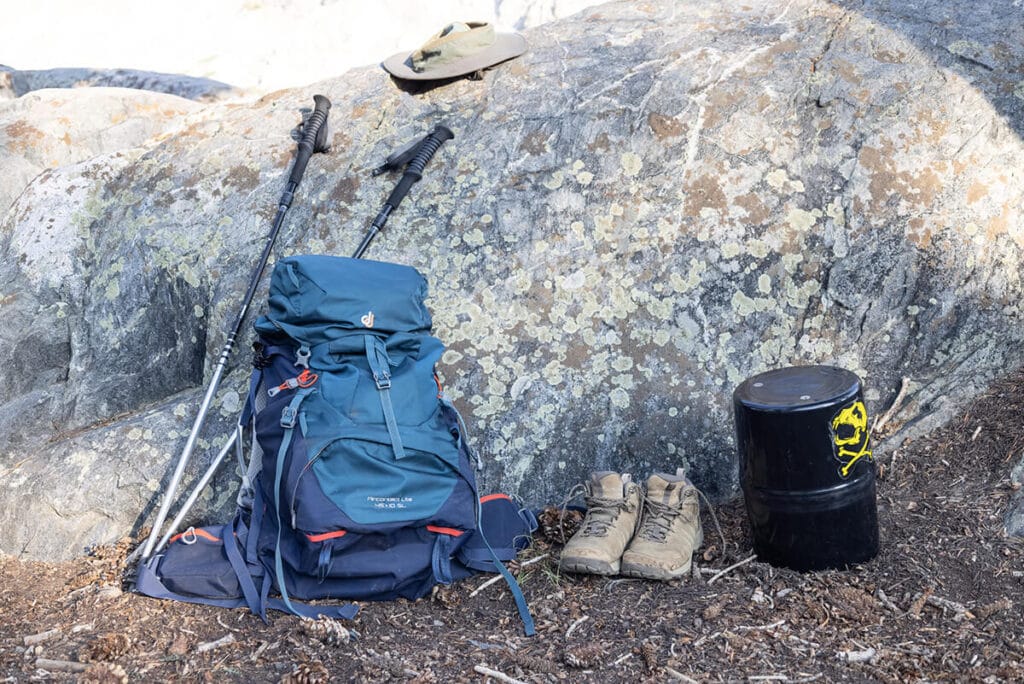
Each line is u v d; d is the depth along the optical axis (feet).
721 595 9.98
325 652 9.27
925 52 12.98
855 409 9.82
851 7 13.94
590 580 10.53
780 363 12.18
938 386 11.89
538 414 12.11
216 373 11.62
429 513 10.22
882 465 11.41
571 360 12.29
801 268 12.31
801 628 9.30
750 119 12.81
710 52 13.57
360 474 10.14
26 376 13.32
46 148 15.78
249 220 13.32
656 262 12.50
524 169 13.07
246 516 10.99
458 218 12.95
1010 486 10.43
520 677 8.80
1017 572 9.52
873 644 8.94
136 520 11.83
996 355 11.89
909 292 12.12
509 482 11.98
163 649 9.34
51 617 10.12
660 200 12.67
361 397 10.38
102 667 8.73
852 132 12.54
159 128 16.49
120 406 13.10
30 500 11.91
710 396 12.08
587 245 12.65
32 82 22.18
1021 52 12.80
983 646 8.74
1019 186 12.21
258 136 14.08
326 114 13.53
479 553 10.80
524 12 27.71
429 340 11.30
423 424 10.50
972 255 12.06
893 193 12.26
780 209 12.45
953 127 12.42
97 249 13.75
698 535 10.89
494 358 12.33
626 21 14.74
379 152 13.56
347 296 10.92
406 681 8.70
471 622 9.95
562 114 13.32
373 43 27.53
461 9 28.32
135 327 13.21
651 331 12.32
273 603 10.07
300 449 10.06
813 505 9.88
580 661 8.91
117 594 10.44
